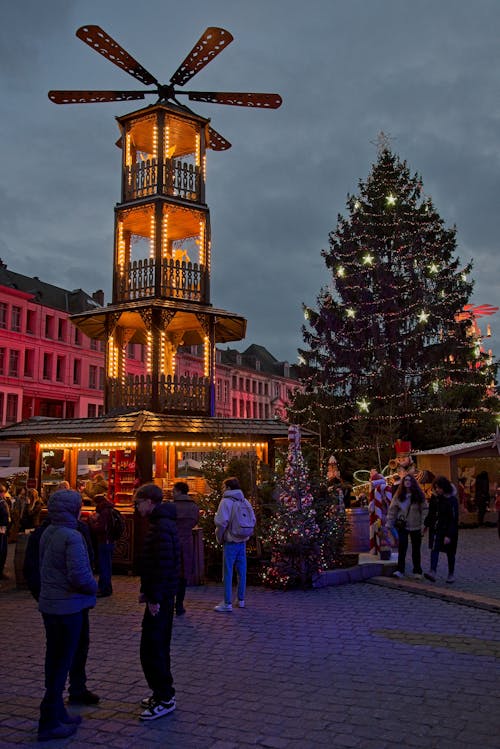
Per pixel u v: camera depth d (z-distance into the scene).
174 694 5.17
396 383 28.45
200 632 7.70
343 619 8.23
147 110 16.69
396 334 29.36
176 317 16.86
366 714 4.91
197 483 17.09
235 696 5.43
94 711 5.23
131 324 17.41
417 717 4.82
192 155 18.17
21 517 15.18
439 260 30.84
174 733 4.69
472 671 5.95
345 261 31.33
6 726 4.93
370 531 12.88
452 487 10.54
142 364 54.78
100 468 31.64
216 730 4.71
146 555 5.16
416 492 10.94
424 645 6.90
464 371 28.64
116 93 17.38
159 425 13.48
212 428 14.15
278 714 4.98
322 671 6.06
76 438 14.70
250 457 12.88
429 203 33.03
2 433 15.73
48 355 49.19
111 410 15.85
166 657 5.14
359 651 6.71
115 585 11.61
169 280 16.05
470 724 4.65
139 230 18.22
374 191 32.81
